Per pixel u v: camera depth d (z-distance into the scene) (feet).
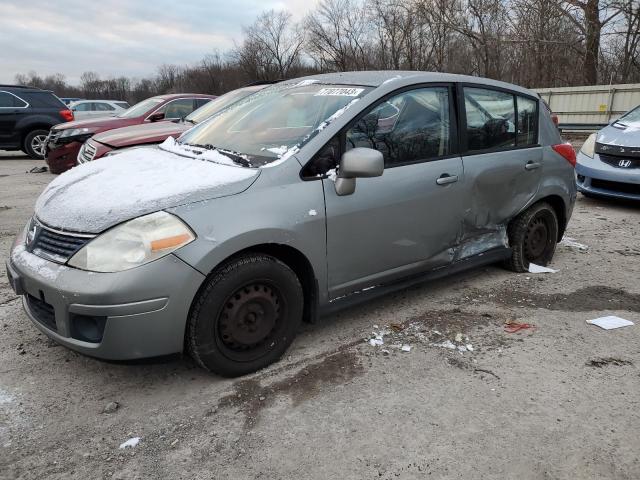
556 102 59.62
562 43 70.69
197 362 9.23
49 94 44.68
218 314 9.07
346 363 10.23
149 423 8.48
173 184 9.26
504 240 14.34
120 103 74.84
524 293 13.75
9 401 9.02
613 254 17.17
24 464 7.59
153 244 8.32
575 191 16.01
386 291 11.66
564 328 11.75
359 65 122.62
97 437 8.16
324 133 10.35
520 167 13.91
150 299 8.27
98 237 8.45
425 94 12.07
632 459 7.65
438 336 11.34
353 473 7.38
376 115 11.08
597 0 68.03
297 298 10.05
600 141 23.99
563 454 7.75
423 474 7.36
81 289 8.17
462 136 12.66
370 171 9.64
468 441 8.02
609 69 71.31
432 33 97.09
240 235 8.91
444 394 9.21
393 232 11.28
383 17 106.83
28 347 10.79
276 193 9.55
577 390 9.33
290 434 8.20
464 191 12.55
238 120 12.50
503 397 9.12
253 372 9.83
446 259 12.73
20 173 35.24
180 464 7.59
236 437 8.14
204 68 194.90
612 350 10.77
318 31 125.80
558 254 17.13
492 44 81.05
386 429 8.29
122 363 8.53
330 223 10.17
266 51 170.09
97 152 22.27
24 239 9.87
